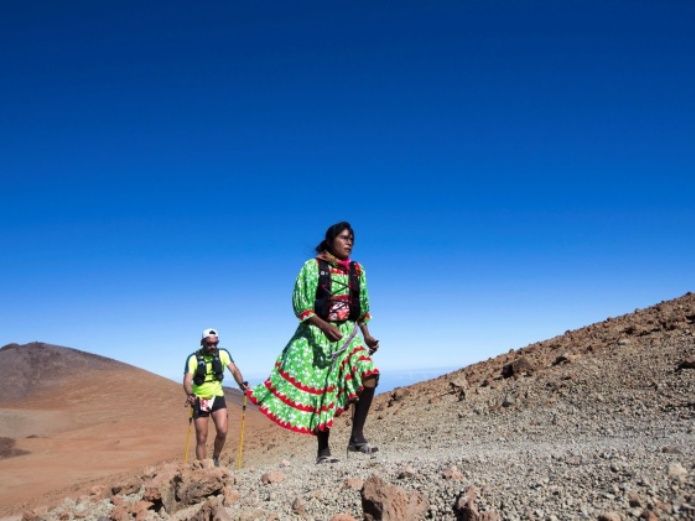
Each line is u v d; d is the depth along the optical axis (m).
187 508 5.52
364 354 6.43
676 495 3.81
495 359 15.55
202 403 8.63
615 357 11.07
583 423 8.49
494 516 3.92
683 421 7.36
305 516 4.76
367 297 6.69
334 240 6.56
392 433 11.40
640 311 15.30
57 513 6.66
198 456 8.57
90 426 36.75
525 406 10.17
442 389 13.74
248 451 15.59
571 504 3.97
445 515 4.21
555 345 13.95
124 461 25.41
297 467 6.69
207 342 8.68
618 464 4.50
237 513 5.07
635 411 8.34
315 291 6.42
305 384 6.38
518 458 5.41
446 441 9.54
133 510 5.66
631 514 3.68
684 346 10.37
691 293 15.34
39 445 30.39
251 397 6.62
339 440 12.91
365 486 4.35
